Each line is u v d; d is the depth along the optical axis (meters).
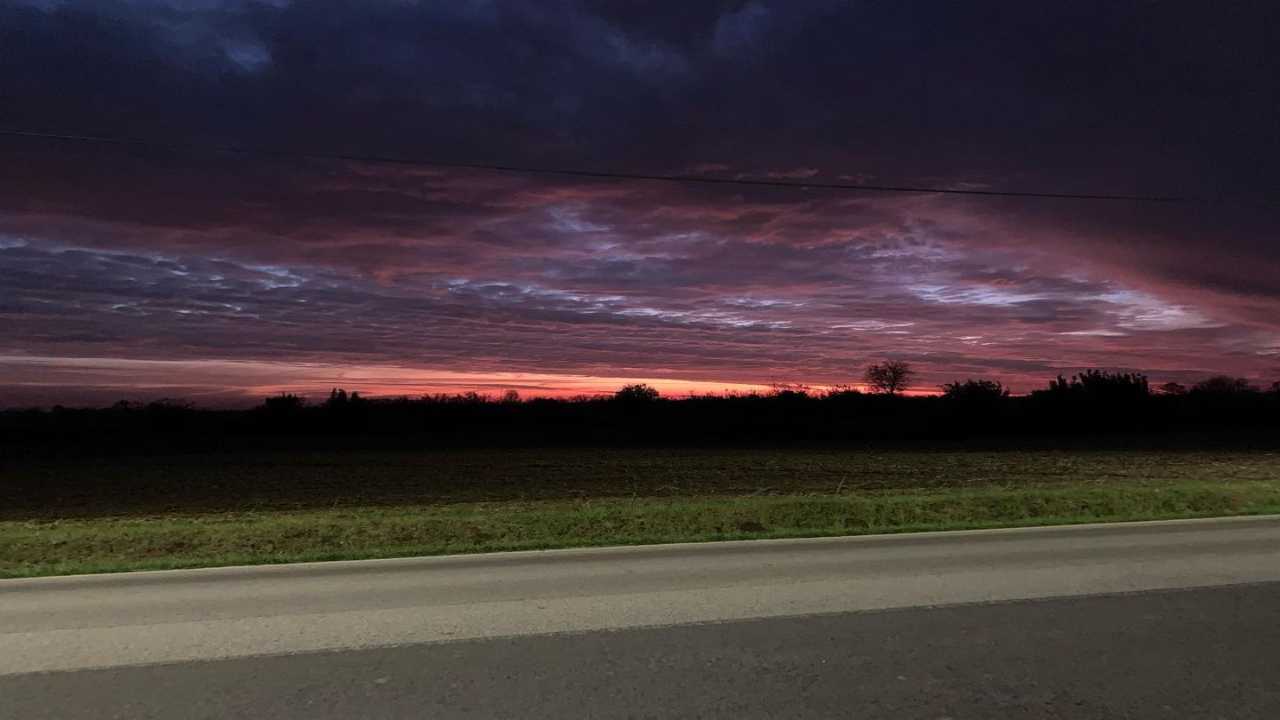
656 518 13.55
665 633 5.85
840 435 43.56
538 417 54.03
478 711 4.40
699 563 8.81
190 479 22.50
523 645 5.59
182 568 9.04
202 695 4.67
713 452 32.28
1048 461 27.23
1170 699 4.48
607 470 24.72
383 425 49.12
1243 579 7.45
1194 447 34.09
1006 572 7.95
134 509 16.62
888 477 22.27
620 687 4.74
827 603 6.71
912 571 8.09
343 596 7.28
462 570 8.60
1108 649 5.34
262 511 16.11
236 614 6.59
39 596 7.45
